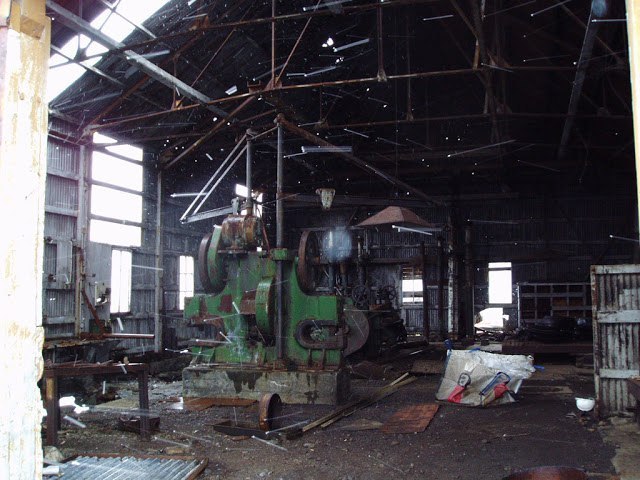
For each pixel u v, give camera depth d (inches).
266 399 245.6
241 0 419.5
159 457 193.5
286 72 531.5
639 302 265.4
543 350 482.0
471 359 325.4
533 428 256.2
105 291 449.7
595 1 303.9
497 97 566.3
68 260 418.0
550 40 501.0
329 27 512.7
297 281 331.3
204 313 347.9
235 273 344.5
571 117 477.1
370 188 820.6
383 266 812.0
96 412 291.4
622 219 743.1
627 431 245.1
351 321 427.5
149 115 425.1
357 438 241.9
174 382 421.4
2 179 77.3
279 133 381.1
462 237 788.6
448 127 712.4
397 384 388.5
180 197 589.6
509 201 781.9
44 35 85.6
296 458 211.5
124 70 406.9
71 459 190.5
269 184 768.9
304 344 322.7
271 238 800.3
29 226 81.7
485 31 485.7
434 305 790.5
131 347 499.5
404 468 199.2
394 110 668.1
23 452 79.4
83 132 430.0
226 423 257.4
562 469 147.1
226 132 550.3
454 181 792.9
